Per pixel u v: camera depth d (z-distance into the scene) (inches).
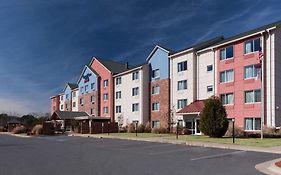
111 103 2450.8
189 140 1066.1
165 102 1924.2
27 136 1718.8
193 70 1726.1
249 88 1423.5
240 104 1460.4
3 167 528.4
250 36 1422.2
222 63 1566.2
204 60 1685.5
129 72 2251.5
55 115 2716.5
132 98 2204.7
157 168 505.7
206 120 1214.3
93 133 1881.2
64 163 570.9
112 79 2480.3
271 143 919.7
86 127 1913.1
